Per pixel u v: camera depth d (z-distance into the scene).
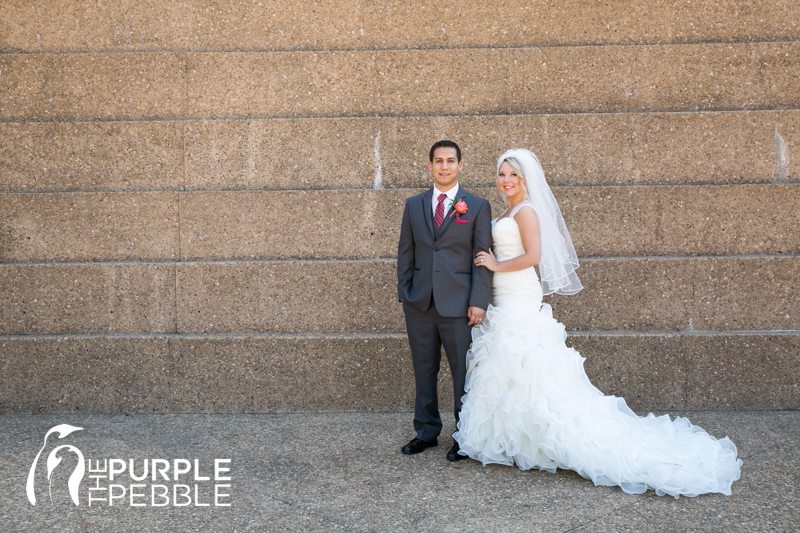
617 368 4.21
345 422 4.04
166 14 4.54
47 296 4.36
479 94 4.49
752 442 3.58
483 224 3.40
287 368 4.27
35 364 4.28
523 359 3.23
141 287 4.35
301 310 4.34
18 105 4.49
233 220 4.40
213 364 4.27
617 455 3.04
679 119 4.37
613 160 4.40
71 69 4.49
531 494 2.96
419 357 3.51
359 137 4.45
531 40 4.52
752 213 4.29
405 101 4.50
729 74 4.43
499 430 3.26
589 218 4.35
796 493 2.92
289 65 4.50
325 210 4.38
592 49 4.45
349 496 2.94
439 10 4.54
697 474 2.96
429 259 3.40
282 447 3.60
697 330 4.26
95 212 4.41
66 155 4.48
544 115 4.41
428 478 3.15
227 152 4.47
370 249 4.38
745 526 2.61
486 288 3.36
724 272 4.25
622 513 2.75
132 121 4.48
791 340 4.17
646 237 4.34
